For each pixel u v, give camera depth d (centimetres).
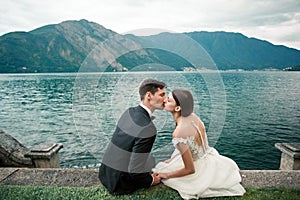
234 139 1434
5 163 354
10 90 4378
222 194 249
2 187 268
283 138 1548
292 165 325
